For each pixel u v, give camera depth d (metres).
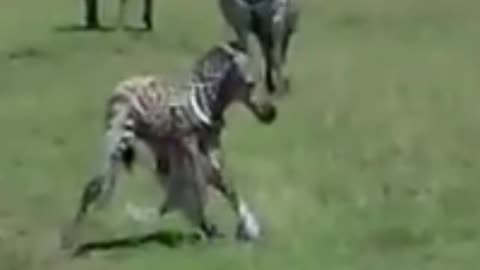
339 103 23.06
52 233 15.32
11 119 22.02
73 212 16.12
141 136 14.09
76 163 18.70
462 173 17.67
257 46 25.11
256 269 13.55
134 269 13.74
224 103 14.20
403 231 14.87
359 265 13.71
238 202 14.48
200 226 14.63
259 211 15.68
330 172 17.81
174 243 14.52
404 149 19.19
